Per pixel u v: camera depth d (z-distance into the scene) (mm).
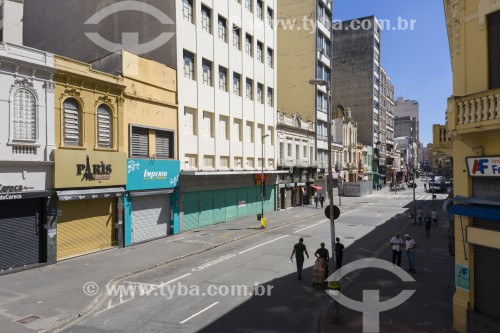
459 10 10023
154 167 22797
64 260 17547
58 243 17406
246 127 33656
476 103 8984
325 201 51219
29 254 16312
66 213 17828
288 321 10781
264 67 36469
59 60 17281
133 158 21516
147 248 20422
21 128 15805
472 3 9711
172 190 24344
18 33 33531
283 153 40188
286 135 40875
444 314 10930
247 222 30547
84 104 18484
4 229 15367
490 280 9281
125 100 21016
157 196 23625
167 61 25359
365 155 73812
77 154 17922
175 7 25031
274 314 11281
